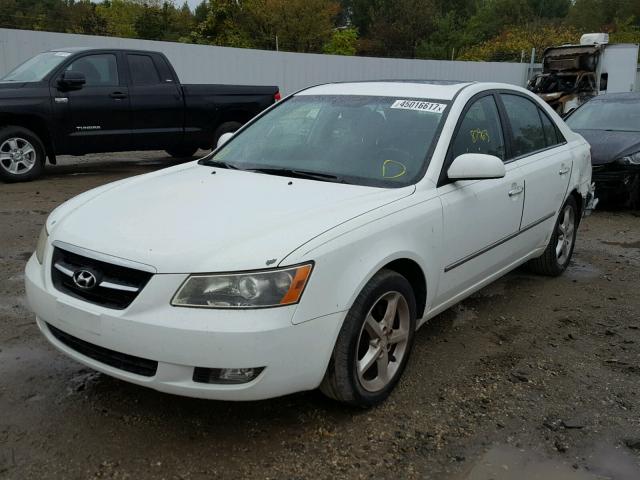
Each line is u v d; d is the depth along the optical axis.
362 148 3.95
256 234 2.92
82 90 9.35
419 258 3.45
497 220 4.23
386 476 2.79
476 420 3.26
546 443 3.08
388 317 3.32
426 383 3.64
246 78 17.92
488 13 62.44
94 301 2.89
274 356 2.73
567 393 3.58
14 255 5.68
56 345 3.13
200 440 2.99
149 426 3.10
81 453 2.87
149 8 40.16
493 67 24.09
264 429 3.10
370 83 4.64
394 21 48.91
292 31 38.38
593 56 21.03
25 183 9.15
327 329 2.90
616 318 4.77
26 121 9.12
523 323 4.62
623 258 6.48
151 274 2.75
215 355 2.67
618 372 3.87
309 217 3.10
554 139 5.38
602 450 3.04
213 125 10.84
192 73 16.77
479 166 3.64
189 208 3.25
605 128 9.45
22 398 3.31
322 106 4.42
